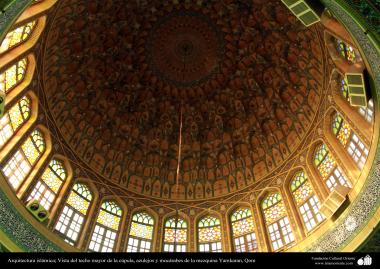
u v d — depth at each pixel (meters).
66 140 17.88
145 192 19.20
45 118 16.95
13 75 15.12
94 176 18.27
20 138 15.12
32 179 15.24
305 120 17.98
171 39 20.89
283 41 18.84
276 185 17.89
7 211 12.97
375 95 11.94
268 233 16.73
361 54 11.34
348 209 13.44
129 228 17.64
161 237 17.72
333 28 13.08
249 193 18.55
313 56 17.36
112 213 17.88
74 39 18.05
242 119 20.45
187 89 21.53
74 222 16.28
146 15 20.14
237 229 17.66
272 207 17.52
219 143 20.55
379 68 10.84
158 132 20.89
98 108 19.72
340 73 15.52
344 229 13.37
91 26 18.55
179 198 19.30
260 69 20.06
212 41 20.84
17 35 14.67
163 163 20.33
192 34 20.86
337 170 15.48
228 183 19.45
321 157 16.66
